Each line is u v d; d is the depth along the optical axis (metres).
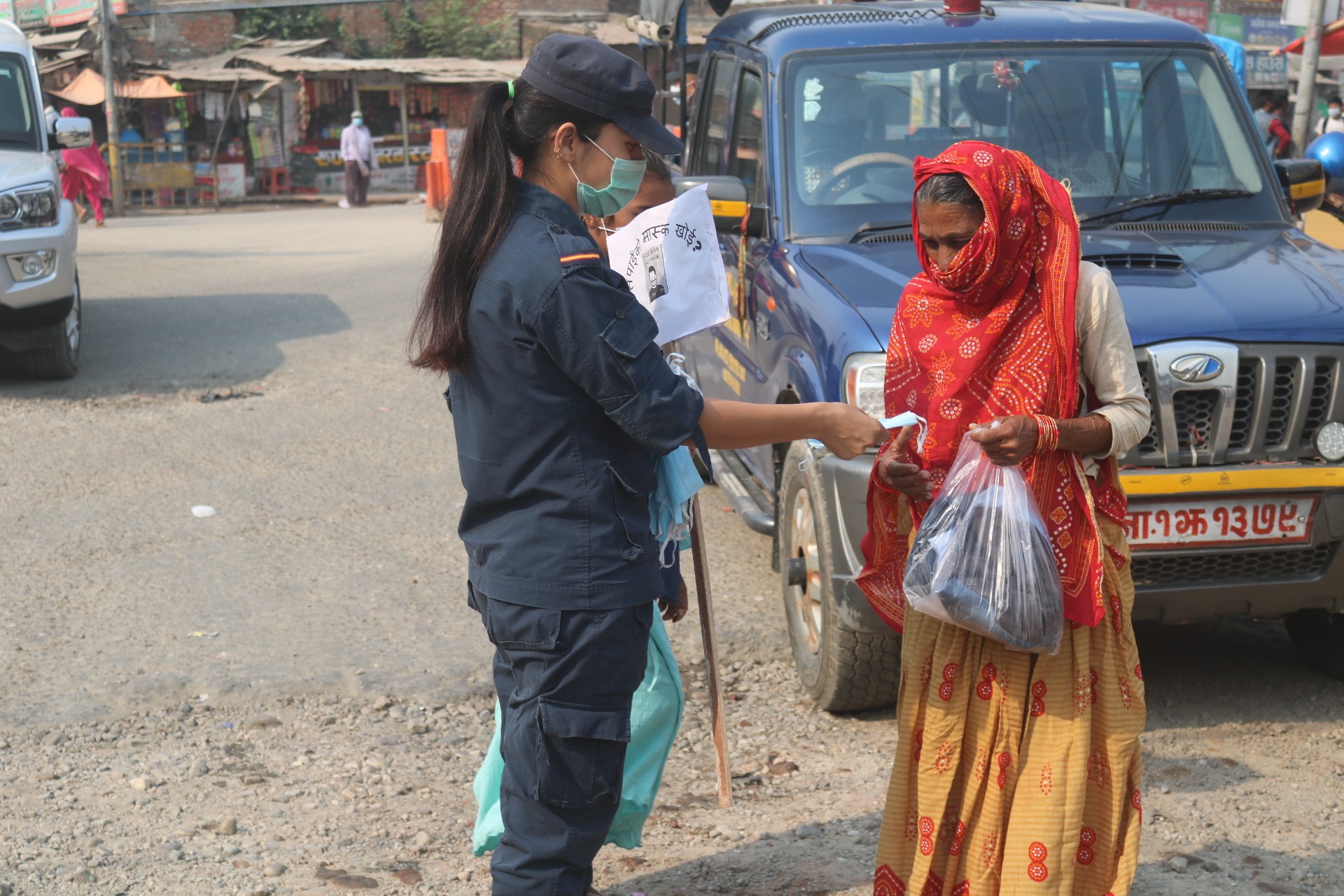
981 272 2.57
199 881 3.29
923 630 2.77
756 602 5.29
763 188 5.22
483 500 2.52
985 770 2.70
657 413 2.37
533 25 36.38
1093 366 2.69
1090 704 2.68
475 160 2.46
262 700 4.44
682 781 3.92
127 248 17.30
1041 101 5.14
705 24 29.45
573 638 2.47
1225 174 5.08
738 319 5.33
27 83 10.06
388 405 8.66
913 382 2.76
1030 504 2.61
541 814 2.59
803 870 3.35
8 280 8.72
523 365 2.39
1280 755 3.97
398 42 36.62
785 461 4.53
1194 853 3.40
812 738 4.18
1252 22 31.16
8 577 5.53
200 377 9.56
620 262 3.09
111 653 4.77
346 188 27.52
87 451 7.54
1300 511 3.88
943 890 2.80
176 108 29.25
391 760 4.05
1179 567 3.93
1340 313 3.99
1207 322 3.90
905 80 5.20
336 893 3.24
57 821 3.61
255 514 6.43
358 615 5.15
